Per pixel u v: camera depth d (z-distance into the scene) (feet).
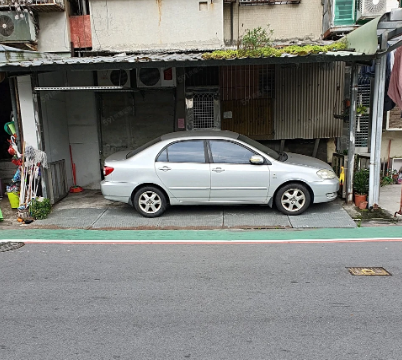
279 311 12.83
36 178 25.41
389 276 15.28
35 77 25.05
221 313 12.78
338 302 13.34
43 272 16.37
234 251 18.31
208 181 22.99
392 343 11.00
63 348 11.05
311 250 18.21
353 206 25.04
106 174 23.71
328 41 30.40
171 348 10.94
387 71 25.20
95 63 22.35
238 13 31.42
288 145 33.47
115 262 17.30
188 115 31.86
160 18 29.66
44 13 29.89
